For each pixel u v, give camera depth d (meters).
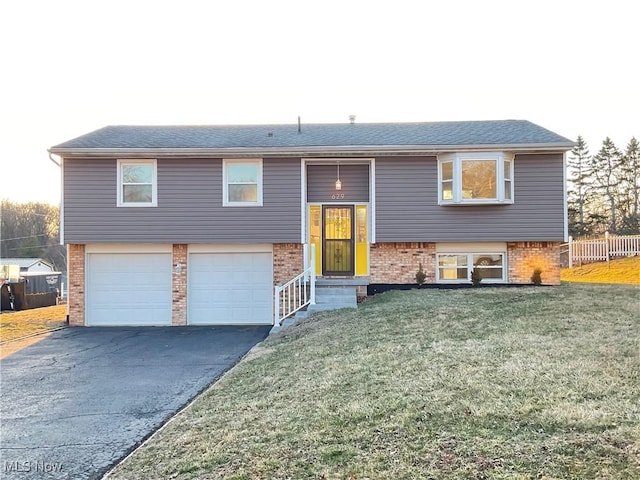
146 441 5.13
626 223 42.66
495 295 12.30
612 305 10.08
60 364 9.47
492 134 15.13
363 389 5.75
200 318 14.98
